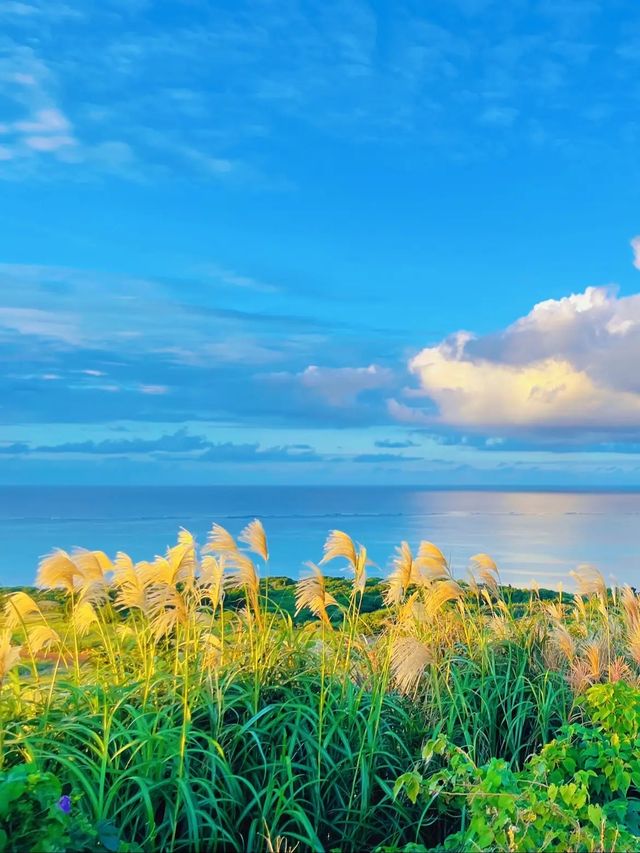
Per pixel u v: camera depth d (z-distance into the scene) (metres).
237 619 6.42
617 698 5.66
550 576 20.34
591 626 8.49
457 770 4.68
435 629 7.38
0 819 3.44
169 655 5.81
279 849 4.46
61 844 3.37
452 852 4.49
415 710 6.22
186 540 5.51
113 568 5.48
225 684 5.39
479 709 6.22
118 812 4.41
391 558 6.60
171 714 5.05
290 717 5.30
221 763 4.65
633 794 5.85
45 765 4.54
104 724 4.53
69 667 5.67
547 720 6.10
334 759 5.26
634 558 36.69
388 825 5.14
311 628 6.71
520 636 7.27
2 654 4.68
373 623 7.64
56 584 5.21
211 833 4.42
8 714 4.92
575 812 4.44
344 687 5.70
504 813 4.24
